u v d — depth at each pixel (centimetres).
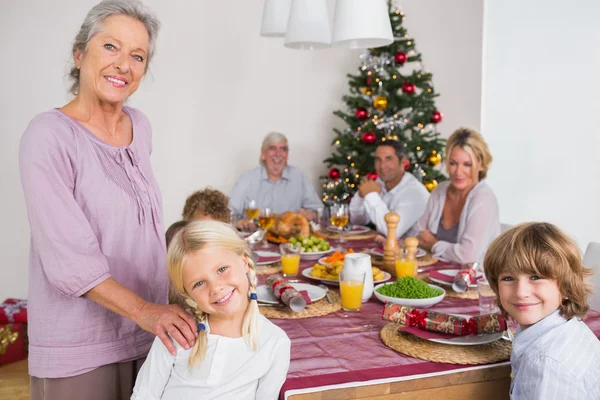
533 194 487
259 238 274
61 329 126
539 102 478
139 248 134
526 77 485
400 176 328
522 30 484
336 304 174
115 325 131
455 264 233
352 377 121
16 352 318
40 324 128
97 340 129
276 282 177
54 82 390
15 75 384
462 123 496
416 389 122
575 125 459
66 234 120
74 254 120
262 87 443
